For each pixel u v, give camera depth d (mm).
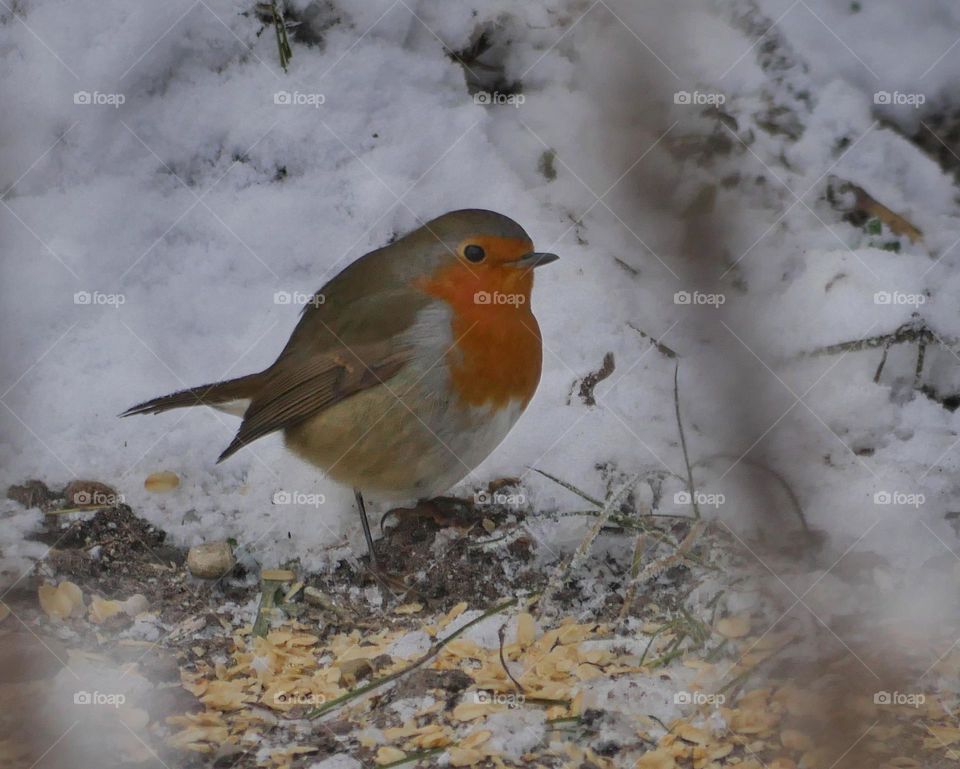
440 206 11500
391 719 7449
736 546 8961
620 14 11633
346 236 11383
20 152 11578
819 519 9242
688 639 8133
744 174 11477
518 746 7172
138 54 11703
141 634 8422
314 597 8750
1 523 9430
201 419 10312
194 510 9617
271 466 9969
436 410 9047
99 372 10562
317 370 9156
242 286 11133
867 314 10664
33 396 10383
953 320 10688
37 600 8711
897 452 9906
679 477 8914
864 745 7070
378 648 8203
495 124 11836
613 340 10680
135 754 7113
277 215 11414
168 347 10766
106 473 9875
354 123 11781
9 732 7281
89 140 11633
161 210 11438
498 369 9047
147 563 9211
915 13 11930
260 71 11875
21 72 11656
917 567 8875
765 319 10727
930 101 11820
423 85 11984
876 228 11359
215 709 7559
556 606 8656
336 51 11953
